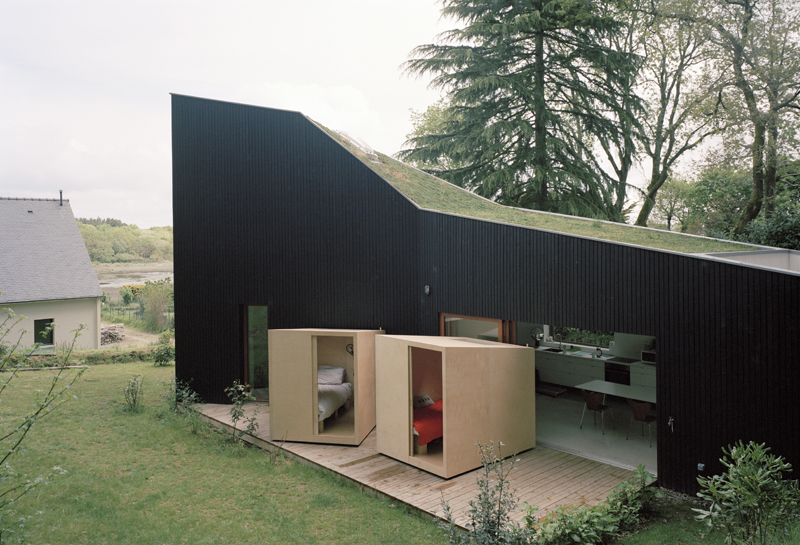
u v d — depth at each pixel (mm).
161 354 18484
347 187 10305
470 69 18188
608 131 18219
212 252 11492
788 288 5758
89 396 12234
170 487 7000
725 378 6254
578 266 7543
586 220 11320
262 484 7148
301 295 10789
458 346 7082
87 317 22688
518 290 8227
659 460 6863
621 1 18406
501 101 18594
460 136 18766
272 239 11023
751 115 16750
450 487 6742
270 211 11023
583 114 18422
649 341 9938
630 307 7051
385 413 8016
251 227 11188
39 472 7324
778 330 5836
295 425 8695
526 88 17344
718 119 18328
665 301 6730
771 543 4410
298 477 7387
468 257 8867
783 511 4715
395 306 9867
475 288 8781
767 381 5930
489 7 18609
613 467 7367
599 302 7344
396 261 9820
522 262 8172
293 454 8203
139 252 62062
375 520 6043
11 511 5977
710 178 20016
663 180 20781
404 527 5855
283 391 8742
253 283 11195
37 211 25078
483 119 18688
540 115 17875
